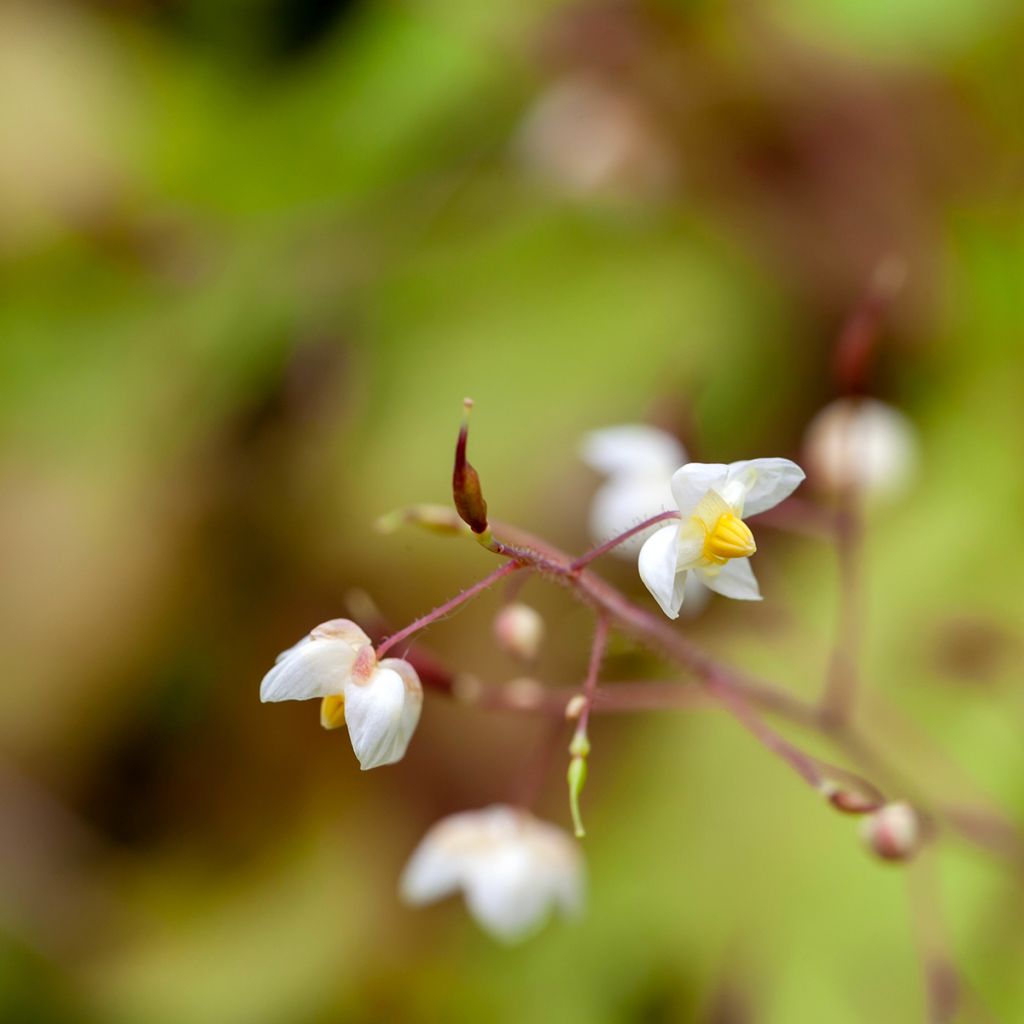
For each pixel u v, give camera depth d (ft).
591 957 1.13
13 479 1.44
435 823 1.29
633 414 1.28
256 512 1.39
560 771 1.25
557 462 1.28
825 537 1.19
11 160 1.52
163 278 1.50
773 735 0.94
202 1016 1.21
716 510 0.88
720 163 1.40
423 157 1.49
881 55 1.38
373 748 0.87
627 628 0.92
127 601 1.39
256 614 1.38
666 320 1.33
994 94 1.35
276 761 1.38
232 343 1.45
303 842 1.33
